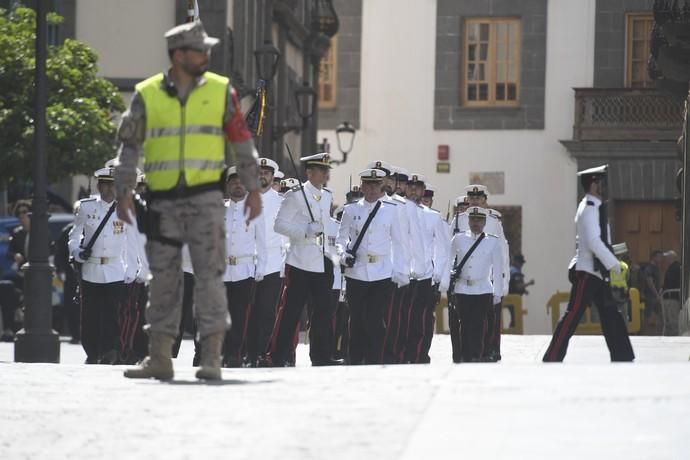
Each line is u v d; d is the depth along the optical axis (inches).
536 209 4050.2
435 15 4104.3
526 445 696.4
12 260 2704.2
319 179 1599.4
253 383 947.3
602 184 1482.5
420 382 874.1
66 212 2940.5
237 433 750.5
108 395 900.6
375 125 4136.3
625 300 1475.1
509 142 4067.4
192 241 990.4
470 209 1921.8
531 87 4060.0
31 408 852.6
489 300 1920.5
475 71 4097.0
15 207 2701.8
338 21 3750.0
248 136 995.3
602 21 4028.1
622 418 751.1
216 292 992.9
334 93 4151.1
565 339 1487.5
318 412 791.7
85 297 1737.2
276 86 3545.8
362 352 1665.8
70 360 1998.0
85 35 2982.3
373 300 1657.2
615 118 3981.3
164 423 788.0
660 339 2165.4
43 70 1865.2
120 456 713.6
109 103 2679.6
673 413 761.0
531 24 4057.6
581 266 1480.1
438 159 4101.9
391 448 694.5
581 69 4037.9
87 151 2588.6
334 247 1599.4
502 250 2028.8
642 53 4015.8
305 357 1955.0
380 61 4131.4
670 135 3946.9
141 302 1814.7
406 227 1684.3
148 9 2974.9
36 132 1857.8
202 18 2952.8
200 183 984.3
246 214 994.1
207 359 992.2
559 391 821.9
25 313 1839.3
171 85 989.2
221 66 2950.3
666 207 3976.4
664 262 3312.0
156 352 1016.9
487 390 829.8
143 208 1001.5
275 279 1726.1
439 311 3272.6
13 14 2687.0
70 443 749.3
